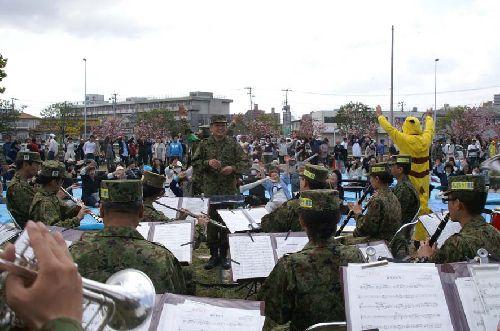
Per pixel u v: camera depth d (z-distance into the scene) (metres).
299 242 4.71
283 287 3.32
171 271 3.10
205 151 7.50
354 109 62.31
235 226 5.75
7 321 1.06
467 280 2.74
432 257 3.85
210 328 2.61
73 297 1.02
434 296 2.68
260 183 10.92
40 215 5.42
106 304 1.36
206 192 7.48
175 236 4.92
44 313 0.99
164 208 6.71
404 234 5.62
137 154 26.67
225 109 98.25
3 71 22.45
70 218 5.84
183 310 2.66
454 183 3.83
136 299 1.38
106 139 25.03
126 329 1.41
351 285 2.70
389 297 2.67
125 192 3.13
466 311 2.65
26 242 1.12
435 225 5.10
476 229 3.74
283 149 25.94
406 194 6.50
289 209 5.27
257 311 2.69
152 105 104.88
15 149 20.80
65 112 56.69
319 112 85.81
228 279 6.70
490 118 60.25
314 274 3.26
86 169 13.30
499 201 13.65
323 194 3.32
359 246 4.25
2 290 1.06
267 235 4.75
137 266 3.01
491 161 6.71
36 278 1.02
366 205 5.61
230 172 7.27
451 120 62.12
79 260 2.98
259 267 4.56
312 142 25.30
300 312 3.31
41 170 5.58
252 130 53.69
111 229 3.11
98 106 115.38
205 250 8.62
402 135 7.99
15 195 5.87
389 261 3.12
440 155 20.08
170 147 24.05
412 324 2.61
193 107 95.56
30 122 75.12
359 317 2.62
